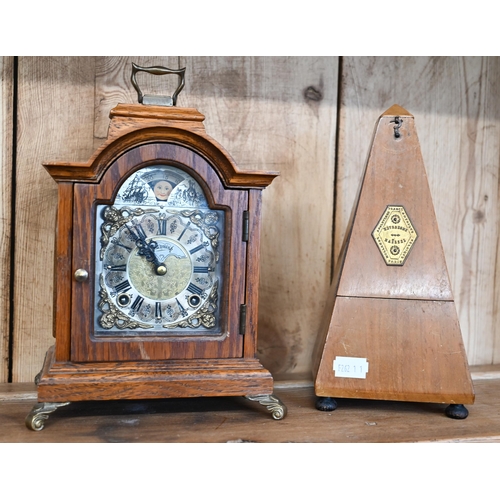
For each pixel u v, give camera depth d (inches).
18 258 44.2
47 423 36.3
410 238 38.9
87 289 34.9
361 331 38.4
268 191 48.1
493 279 52.2
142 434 34.8
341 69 48.8
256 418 37.9
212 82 46.7
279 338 48.8
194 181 36.4
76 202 34.5
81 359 34.9
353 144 49.2
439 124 50.4
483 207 51.6
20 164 43.9
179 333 36.5
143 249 35.8
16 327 44.4
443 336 38.4
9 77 43.4
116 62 45.1
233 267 36.6
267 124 47.8
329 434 35.5
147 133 34.8
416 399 38.2
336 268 43.4
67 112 44.5
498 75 51.2
